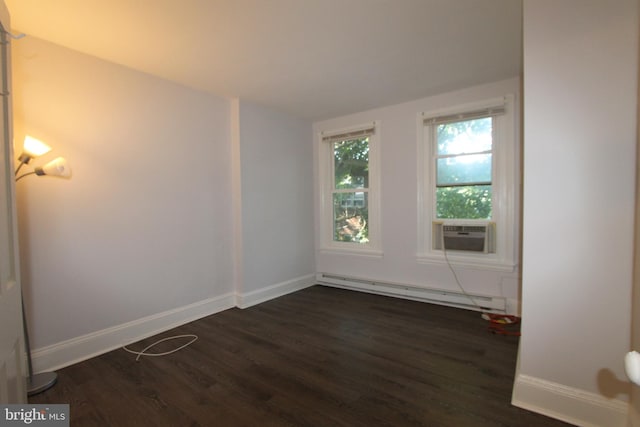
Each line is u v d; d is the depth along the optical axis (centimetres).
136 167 271
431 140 355
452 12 195
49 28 207
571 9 154
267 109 377
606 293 153
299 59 255
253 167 359
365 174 406
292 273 410
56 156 227
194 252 315
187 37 220
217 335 278
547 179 163
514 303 309
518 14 197
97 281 248
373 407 179
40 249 220
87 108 242
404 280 373
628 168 146
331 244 437
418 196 358
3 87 130
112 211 256
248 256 354
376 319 313
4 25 131
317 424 166
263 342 263
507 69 281
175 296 299
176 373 217
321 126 434
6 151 131
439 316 319
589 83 152
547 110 161
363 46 236
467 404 180
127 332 265
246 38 222
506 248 313
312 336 274
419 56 253
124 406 182
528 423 164
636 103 144
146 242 278
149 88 279
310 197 437
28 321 215
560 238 161
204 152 323
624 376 151
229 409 179
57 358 227
